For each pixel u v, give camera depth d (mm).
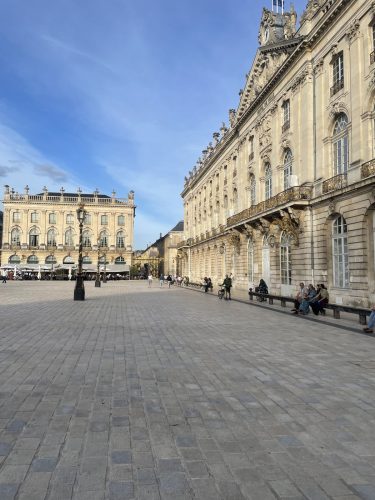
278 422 5121
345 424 5070
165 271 102062
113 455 4152
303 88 25109
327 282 22234
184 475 3773
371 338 11383
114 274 89062
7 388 6402
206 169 52844
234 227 35719
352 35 20391
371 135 19250
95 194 91812
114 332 12141
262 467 3947
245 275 35625
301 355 9078
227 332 12406
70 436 4609
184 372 7531
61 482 3615
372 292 18781
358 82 19922
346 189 19938
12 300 23859
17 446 4332
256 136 33594
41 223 89062
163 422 5078
